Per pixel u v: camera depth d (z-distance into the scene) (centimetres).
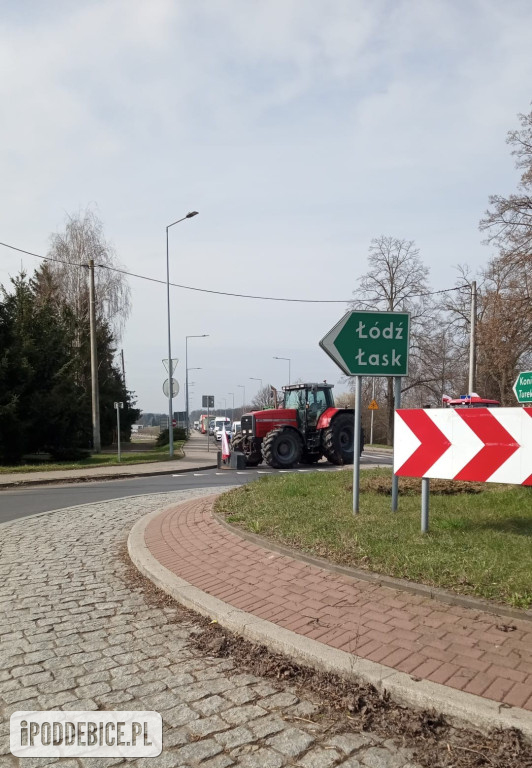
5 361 2292
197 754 296
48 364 2595
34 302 2841
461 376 3903
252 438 2042
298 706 340
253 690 362
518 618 411
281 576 545
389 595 472
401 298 3841
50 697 359
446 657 366
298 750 296
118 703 350
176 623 480
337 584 508
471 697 317
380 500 793
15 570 652
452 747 294
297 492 908
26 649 432
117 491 1391
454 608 437
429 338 3825
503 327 2500
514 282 2484
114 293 3766
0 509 1124
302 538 627
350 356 717
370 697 340
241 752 296
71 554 723
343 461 2070
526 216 2503
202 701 349
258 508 809
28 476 1767
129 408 5188
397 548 552
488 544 544
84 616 500
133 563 671
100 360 3931
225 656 413
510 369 2911
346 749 296
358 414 729
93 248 3709
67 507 1108
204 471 1998
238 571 574
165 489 1412
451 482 930
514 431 529
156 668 396
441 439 581
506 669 347
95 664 404
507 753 283
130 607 522
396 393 737
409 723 314
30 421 2361
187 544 700
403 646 385
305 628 425
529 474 518
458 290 3409
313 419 2081
